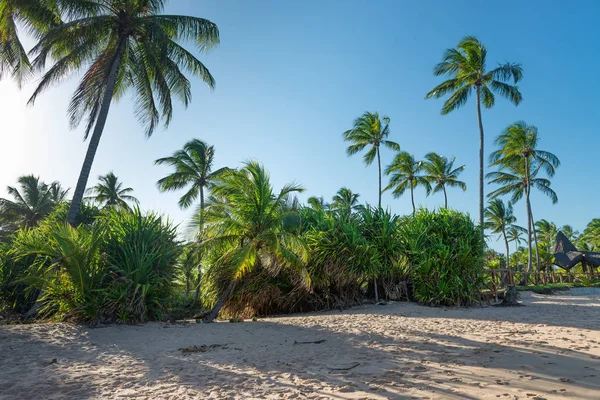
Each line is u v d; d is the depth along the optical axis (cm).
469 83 3041
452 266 1770
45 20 1639
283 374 642
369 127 3897
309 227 1886
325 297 1792
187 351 838
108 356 784
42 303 1270
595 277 3912
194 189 3388
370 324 1199
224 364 723
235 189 1460
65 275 1112
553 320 1252
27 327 997
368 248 1742
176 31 1778
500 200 5119
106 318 1100
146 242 1221
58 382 597
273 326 1189
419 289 1819
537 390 498
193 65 1778
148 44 1694
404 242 1930
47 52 1602
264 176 1463
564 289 3025
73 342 887
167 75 1780
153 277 1190
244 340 970
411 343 885
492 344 845
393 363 696
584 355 704
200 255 1480
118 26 1644
